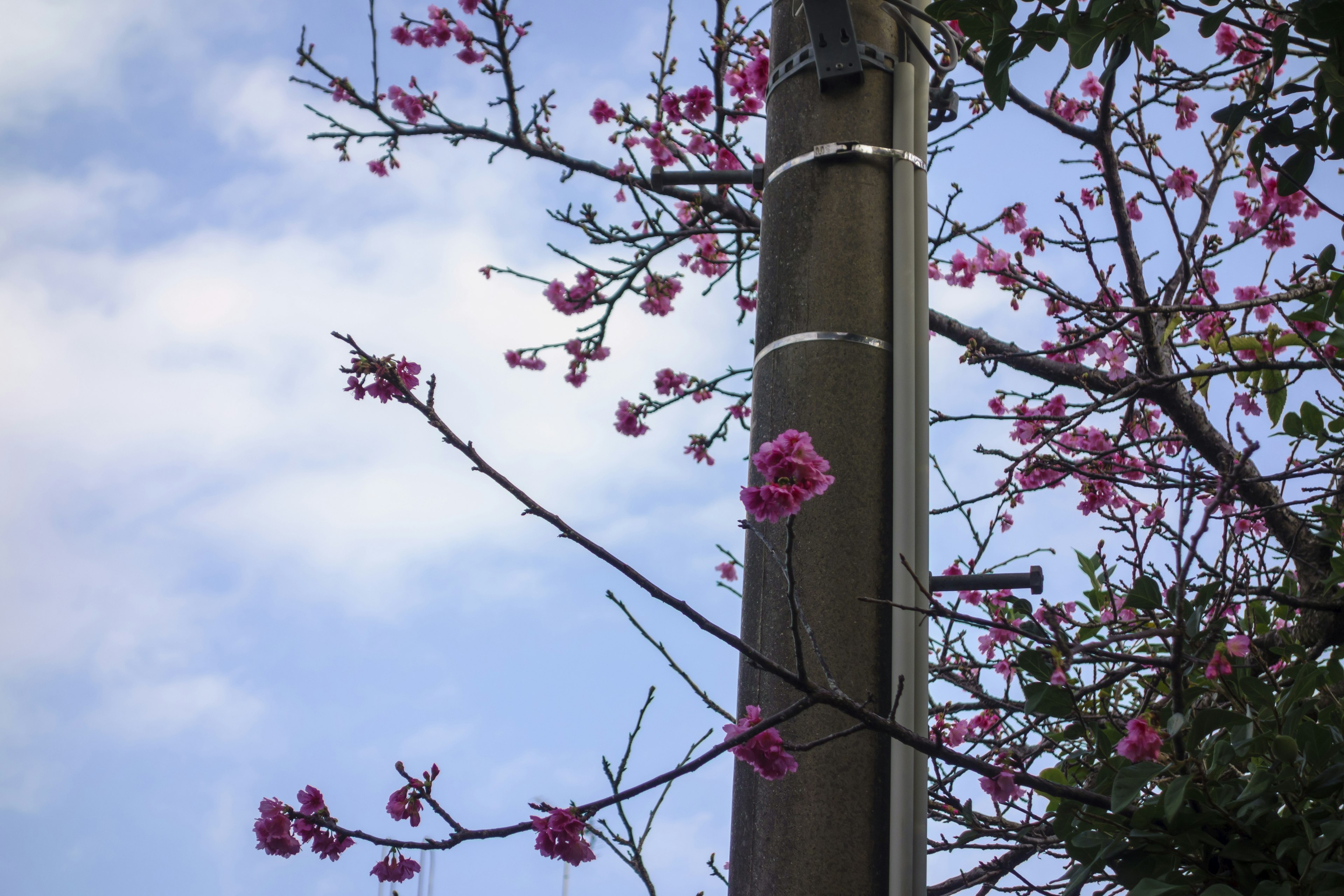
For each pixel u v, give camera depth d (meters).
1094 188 4.73
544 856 1.94
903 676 1.95
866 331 2.36
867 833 2.03
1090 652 2.28
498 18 5.50
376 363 1.82
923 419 2.28
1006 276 3.92
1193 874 2.12
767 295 2.48
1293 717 2.14
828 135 2.52
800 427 2.30
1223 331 3.57
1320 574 3.56
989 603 3.83
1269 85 2.60
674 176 2.93
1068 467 3.30
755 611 2.24
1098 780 2.21
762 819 2.08
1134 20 2.43
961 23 2.48
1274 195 4.39
